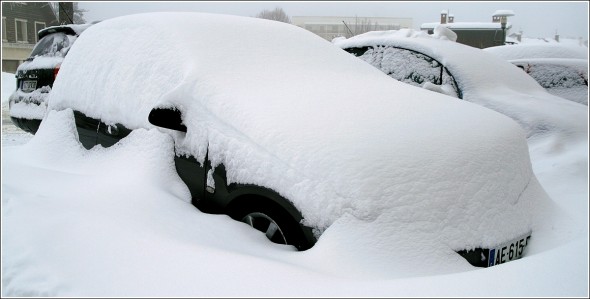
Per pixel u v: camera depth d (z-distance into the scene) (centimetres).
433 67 614
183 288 204
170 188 321
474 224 260
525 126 552
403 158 262
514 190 298
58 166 396
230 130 297
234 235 274
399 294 194
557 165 495
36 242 242
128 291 203
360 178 249
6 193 311
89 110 401
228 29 395
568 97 732
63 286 208
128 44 398
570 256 218
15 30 2792
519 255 287
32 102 653
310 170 258
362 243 237
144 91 360
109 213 276
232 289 202
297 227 261
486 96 578
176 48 361
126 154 350
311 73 374
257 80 337
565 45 873
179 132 329
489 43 3281
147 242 243
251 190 278
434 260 239
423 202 251
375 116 295
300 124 279
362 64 435
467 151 283
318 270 230
